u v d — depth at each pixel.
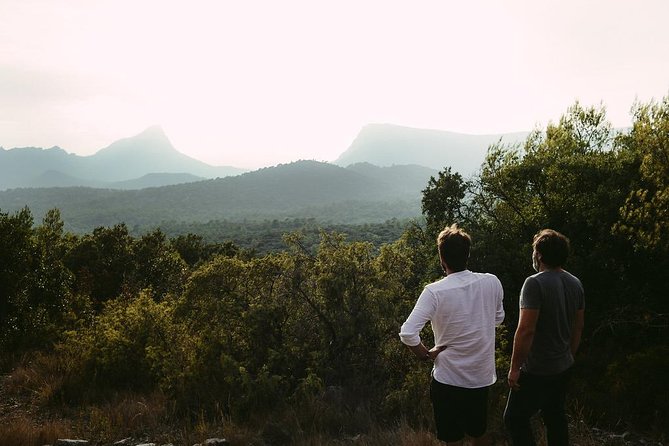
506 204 12.69
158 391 7.31
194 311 7.25
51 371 8.52
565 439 3.62
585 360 8.12
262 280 7.13
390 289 7.06
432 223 12.65
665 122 9.27
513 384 3.53
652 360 6.60
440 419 3.37
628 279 9.51
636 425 5.99
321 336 6.74
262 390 6.07
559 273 3.59
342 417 5.63
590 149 13.20
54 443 5.28
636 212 8.92
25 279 12.98
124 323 8.94
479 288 3.36
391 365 6.59
